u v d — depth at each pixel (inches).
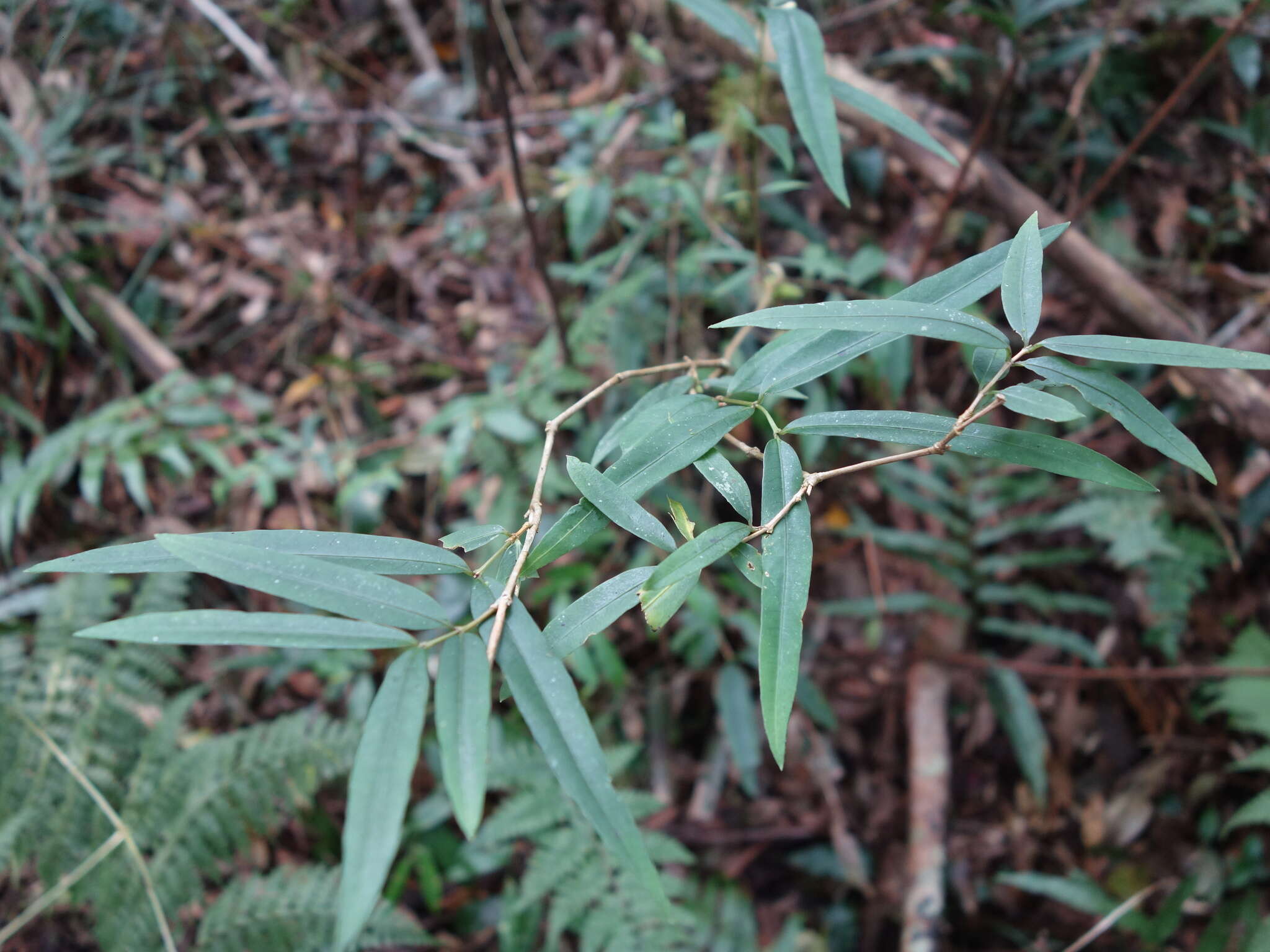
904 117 18.4
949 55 40.4
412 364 49.2
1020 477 42.2
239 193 52.8
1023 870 39.5
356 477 43.1
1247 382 36.0
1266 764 35.1
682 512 15.2
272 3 54.6
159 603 39.8
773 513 14.4
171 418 43.1
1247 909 33.5
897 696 42.6
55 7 53.6
